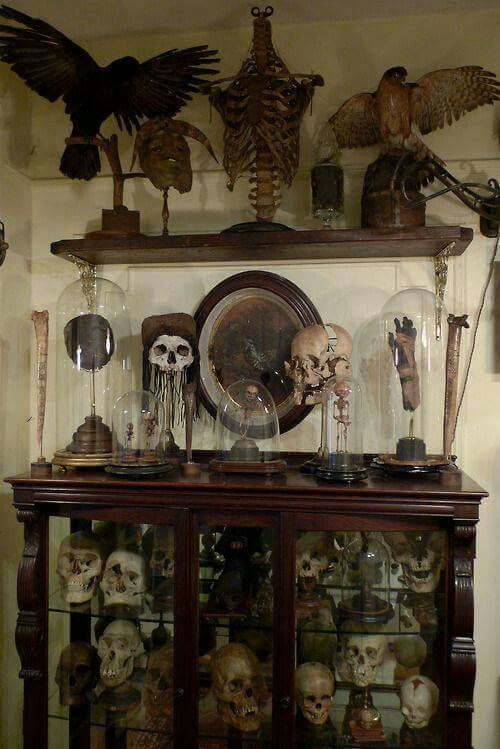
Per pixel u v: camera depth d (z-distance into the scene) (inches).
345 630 57.9
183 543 58.5
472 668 53.6
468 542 54.7
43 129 78.8
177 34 76.5
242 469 61.7
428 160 63.1
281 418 72.0
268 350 72.9
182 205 75.6
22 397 77.0
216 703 58.9
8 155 73.8
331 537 57.3
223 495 57.6
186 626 58.6
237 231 65.5
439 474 59.4
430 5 70.6
